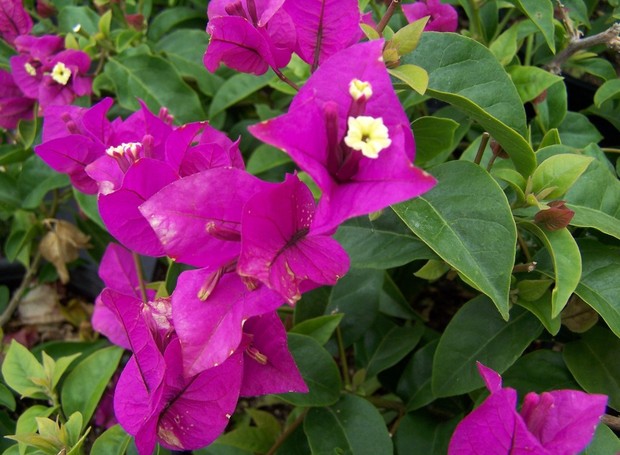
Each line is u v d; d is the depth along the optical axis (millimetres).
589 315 198
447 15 222
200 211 141
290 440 235
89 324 345
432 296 327
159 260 339
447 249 167
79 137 206
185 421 162
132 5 357
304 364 217
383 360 247
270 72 293
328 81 141
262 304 142
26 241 335
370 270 248
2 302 351
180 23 354
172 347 152
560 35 256
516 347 197
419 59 193
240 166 181
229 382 159
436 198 176
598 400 135
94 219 286
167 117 213
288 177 136
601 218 191
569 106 314
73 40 303
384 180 124
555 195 182
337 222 127
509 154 187
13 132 375
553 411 137
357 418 213
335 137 129
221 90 299
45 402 333
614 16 276
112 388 331
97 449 205
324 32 174
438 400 236
